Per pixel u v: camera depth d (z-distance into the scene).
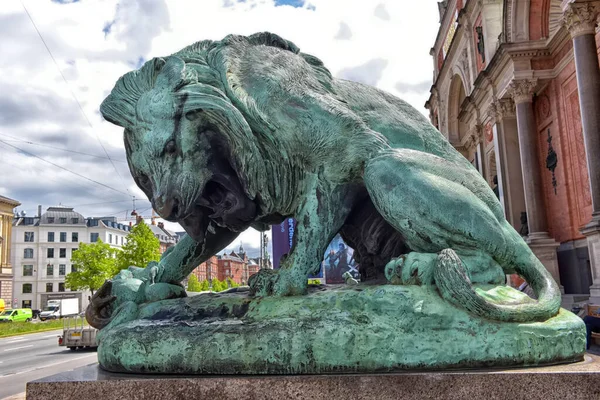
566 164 11.37
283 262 1.79
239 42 1.92
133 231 25.70
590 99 8.79
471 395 1.27
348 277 2.23
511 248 1.69
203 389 1.33
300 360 1.39
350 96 1.94
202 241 2.02
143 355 1.48
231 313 1.62
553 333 1.44
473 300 1.40
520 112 12.22
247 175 1.74
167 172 1.71
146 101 1.75
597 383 1.26
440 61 22.84
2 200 40.94
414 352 1.38
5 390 6.60
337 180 1.79
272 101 1.78
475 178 1.80
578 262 10.86
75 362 9.25
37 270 50.25
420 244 1.66
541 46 11.96
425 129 1.96
